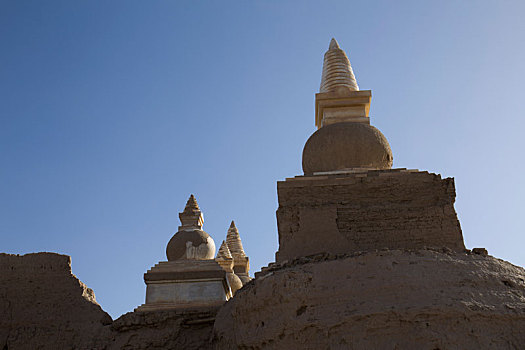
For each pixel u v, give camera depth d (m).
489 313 10.60
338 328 10.83
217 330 14.69
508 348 10.29
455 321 10.47
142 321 17.77
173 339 17.48
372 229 15.69
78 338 17.64
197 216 26.25
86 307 18.41
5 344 17.17
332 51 23.70
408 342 10.36
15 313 17.75
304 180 16.80
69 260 19.06
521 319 10.66
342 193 16.59
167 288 20.94
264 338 11.62
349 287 11.45
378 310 10.77
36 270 18.53
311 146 19.42
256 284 12.70
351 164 18.67
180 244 24.39
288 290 11.78
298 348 11.06
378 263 11.80
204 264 21.80
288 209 16.33
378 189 16.58
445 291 11.01
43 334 17.56
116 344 17.47
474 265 11.81
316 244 15.59
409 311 10.60
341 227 15.80
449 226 15.45
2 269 18.22
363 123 20.33
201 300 20.67
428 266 11.59
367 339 10.57
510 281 11.66
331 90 22.56
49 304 18.12
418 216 15.70
